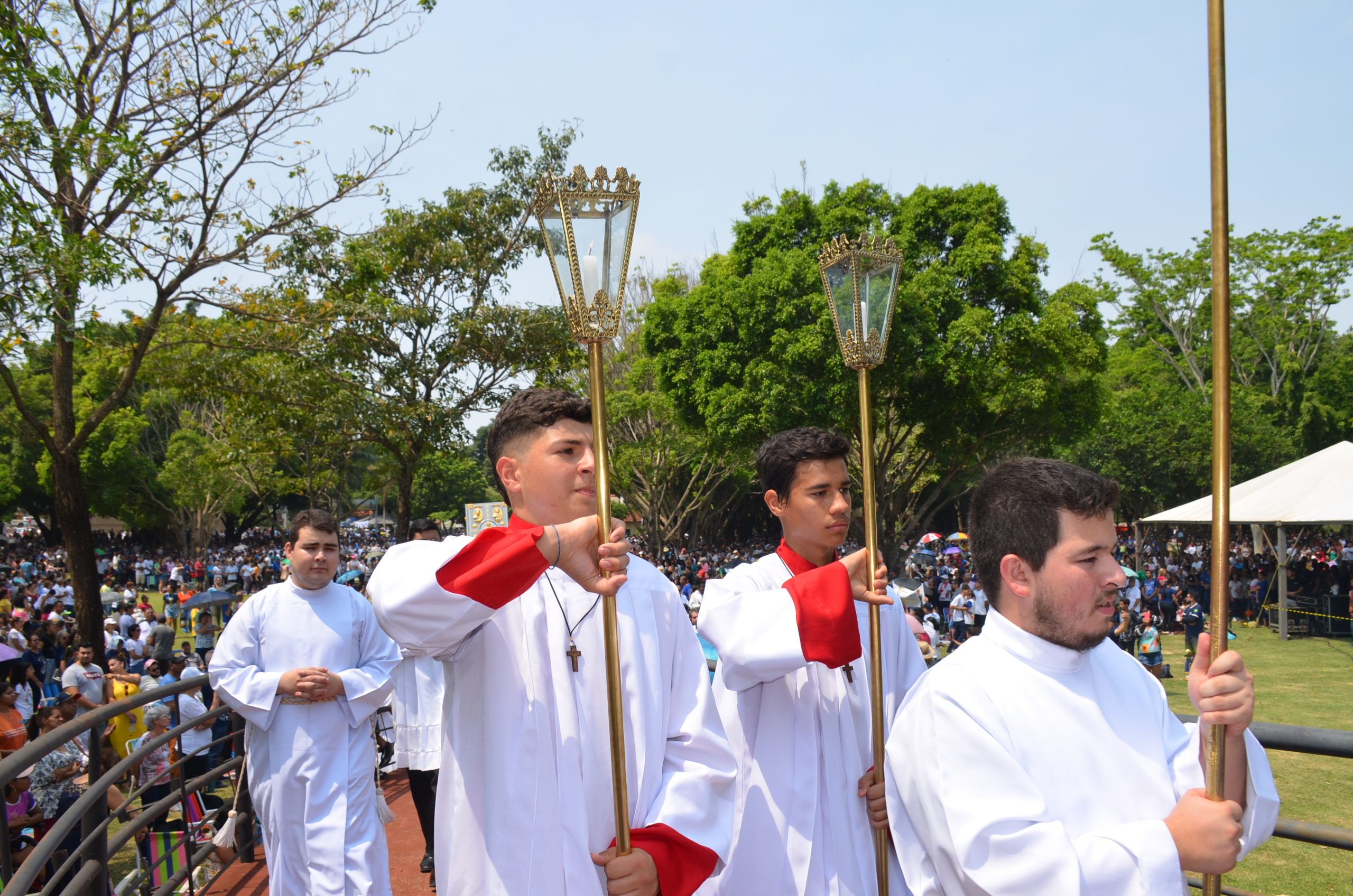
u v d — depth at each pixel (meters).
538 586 2.45
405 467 19.27
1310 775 8.83
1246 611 24.06
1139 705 2.14
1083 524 1.97
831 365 20.89
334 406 17.47
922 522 27.41
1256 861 6.57
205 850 5.09
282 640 4.61
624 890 2.15
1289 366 41.03
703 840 2.32
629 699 2.39
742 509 55.25
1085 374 23.41
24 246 9.96
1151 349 45.44
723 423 22.52
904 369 20.98
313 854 4.28
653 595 2.56
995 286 21.91
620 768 2.19
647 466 35.31
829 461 3.22
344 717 4.51
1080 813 1.94
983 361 21.27
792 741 3.05
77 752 7.33
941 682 2.06
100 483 49.41
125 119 12.22
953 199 22.81
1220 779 1.83
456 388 19.95
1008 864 1.83
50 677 16.05
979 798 1.91
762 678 2.82
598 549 2.17
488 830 2.26
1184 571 27.98
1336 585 22.94
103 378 46.06
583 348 20.95
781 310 21.64
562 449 2.49
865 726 3.13
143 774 8.19
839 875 2.96
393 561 2.33
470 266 19.50
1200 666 1.88
